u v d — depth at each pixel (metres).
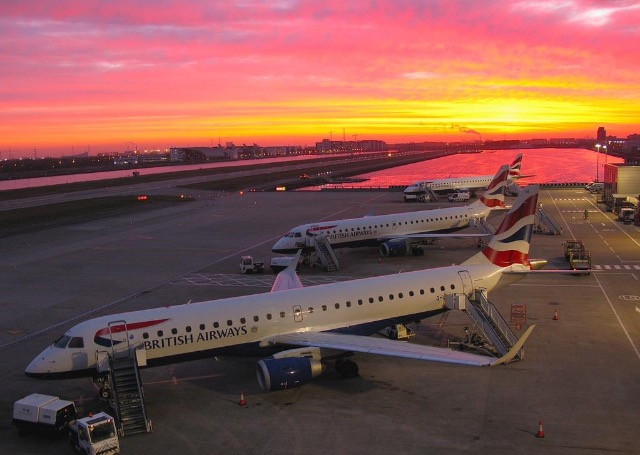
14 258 81.88
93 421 27.72
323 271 70.12
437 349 31.91
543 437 28.20
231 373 38.41
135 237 98.56
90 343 33.66
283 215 124.38
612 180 121.56
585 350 40.03
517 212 42.72
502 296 54.56
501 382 35.09
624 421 29.67
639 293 54.56
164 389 36.06
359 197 163.50
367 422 30.56
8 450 29.39
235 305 36.78
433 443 28.00
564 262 69.00
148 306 56.00
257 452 28.00
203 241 93.12
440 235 77.12
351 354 36.72
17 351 44.12
